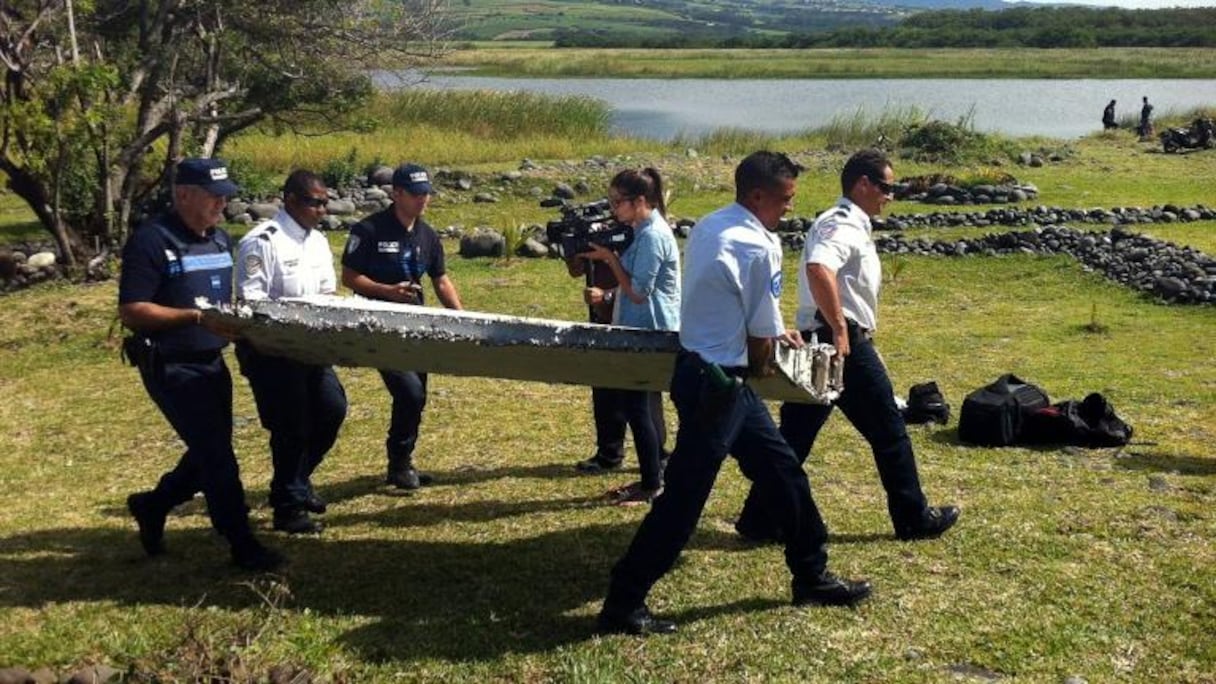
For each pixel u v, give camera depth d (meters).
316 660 4.28
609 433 6.87
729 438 4.41
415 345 4.68
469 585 5.05
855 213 5.27
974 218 18.09
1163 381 9.24
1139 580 5.06
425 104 29.41
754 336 4.38
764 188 4.41
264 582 5.04
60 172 15.35
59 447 7.73
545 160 24.70
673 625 4.59
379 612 4.76
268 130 26.52
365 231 6.36
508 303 12.79
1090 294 13.50
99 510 6.22
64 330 11.68
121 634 4.50
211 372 5.02
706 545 5.57
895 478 5.51
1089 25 115.81
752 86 65.88
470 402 8.63
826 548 5.48
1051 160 27.84
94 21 17.23
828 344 5.27
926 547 5.48
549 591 4.98
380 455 7.31
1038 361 10.08
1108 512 5.94
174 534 5.75
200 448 5.01
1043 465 6.87
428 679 4.21
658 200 6.15
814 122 44.22
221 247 5.11
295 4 18.95
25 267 15.42
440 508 6.19
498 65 78.31
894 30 116.12
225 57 19.11
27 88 15.35
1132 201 20.81
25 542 5.63
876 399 5.45
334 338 4.75
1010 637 4.52
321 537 5.69
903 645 4.46
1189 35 101.19
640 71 75.38
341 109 20.95
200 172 4.90
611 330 4.58
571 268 6.36
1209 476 6.64
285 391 5.43
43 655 4.35
